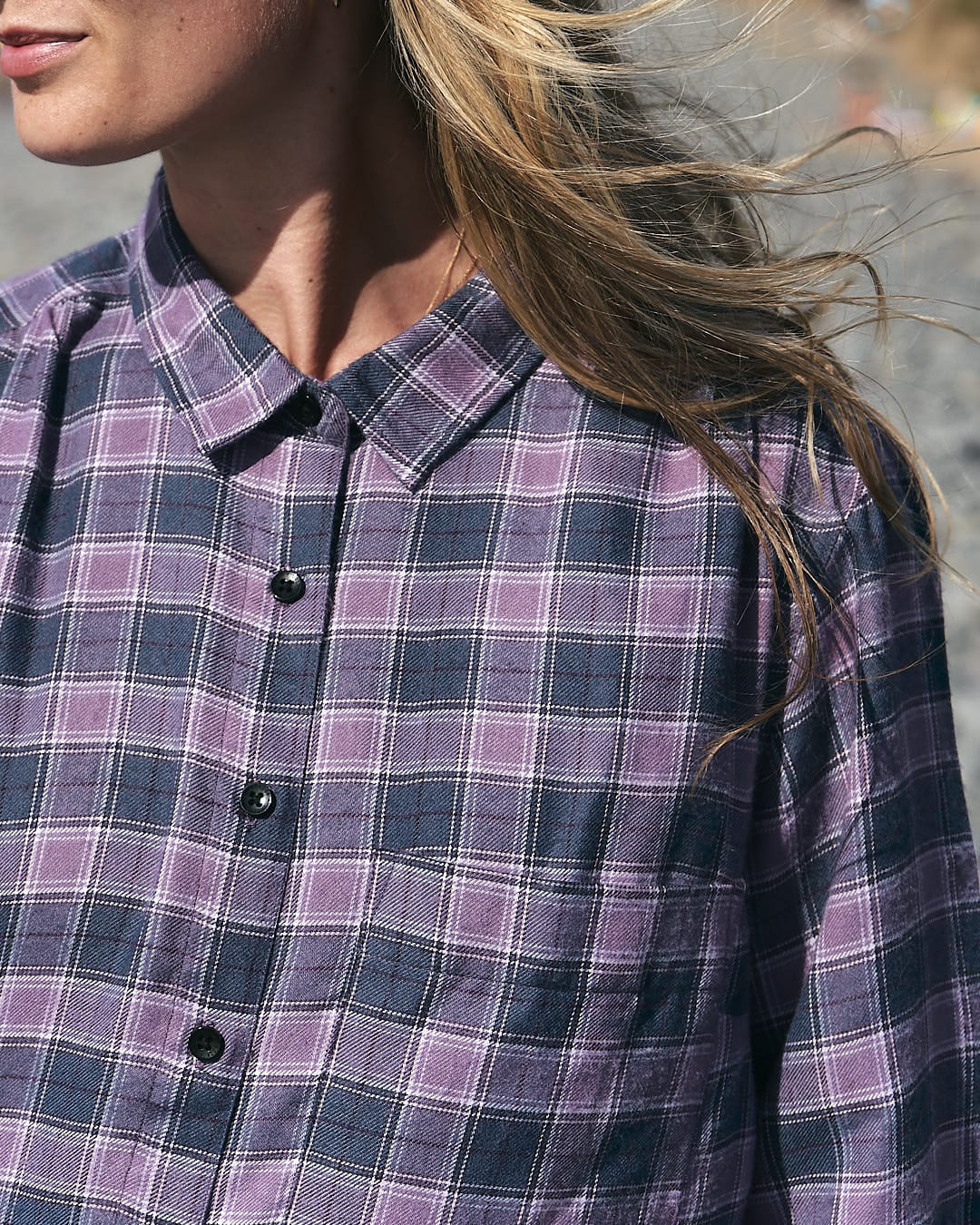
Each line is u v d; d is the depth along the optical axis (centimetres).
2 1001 102
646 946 104
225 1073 100
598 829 103
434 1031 101
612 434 109
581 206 110
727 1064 109
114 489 107
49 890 102
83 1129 101
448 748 103
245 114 104
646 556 107
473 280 111
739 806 108
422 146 113
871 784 111
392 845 102
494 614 105
